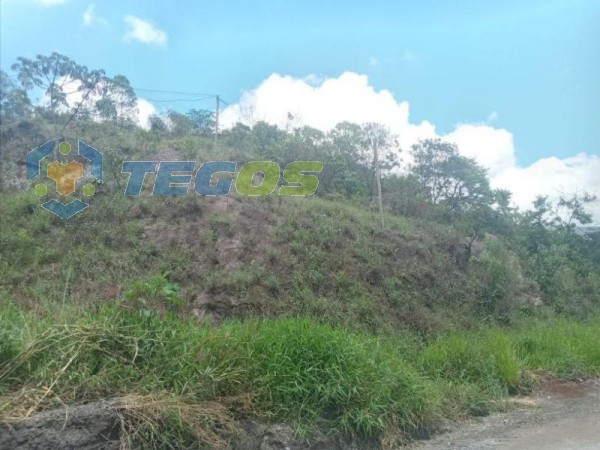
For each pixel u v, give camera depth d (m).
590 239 21.52
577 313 16.33
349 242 13.41
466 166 20.88
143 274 10.56
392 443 6.18
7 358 5.29
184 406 5.21
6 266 10.21
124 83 17.08
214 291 10.58
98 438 4.82
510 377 8.84
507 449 6.14
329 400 6.12
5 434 4.52
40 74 15.63
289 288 11.29
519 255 18.23
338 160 18.39
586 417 7.60
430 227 16.72
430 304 13.07
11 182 13.71
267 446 5.56
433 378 8.55
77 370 5.35
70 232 11.58
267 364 6.15
